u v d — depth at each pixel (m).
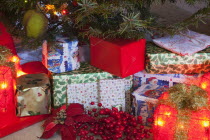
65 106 1.50
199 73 1.51
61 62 1.51
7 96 1.43
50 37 1.48
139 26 1.34
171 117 1.25
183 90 1.28
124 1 1.32
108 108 1.56
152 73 1.52
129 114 1.50
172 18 2.17
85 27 1.54
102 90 1.54
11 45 1.63
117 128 1.37
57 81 1.52
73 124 1.45
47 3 1.39
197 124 1.22
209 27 2.11
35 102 1.48
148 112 1.48
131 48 1.42
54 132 1.44
